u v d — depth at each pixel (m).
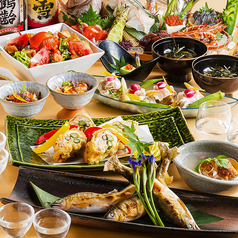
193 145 1.40
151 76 1.79
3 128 1.54
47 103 1.64
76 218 1.27
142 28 1.89
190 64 1.69
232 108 1.63
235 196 1.37
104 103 1.62
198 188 1.34
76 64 1.67
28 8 1.85
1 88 1.52
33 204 1.31
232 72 1.69
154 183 1.29
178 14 1.96
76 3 1.93
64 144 1.40
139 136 1.49
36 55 1.65
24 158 1.42
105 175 1.41
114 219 1.27
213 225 1.30
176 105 1.61
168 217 1.28
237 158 1.39
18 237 1.24
